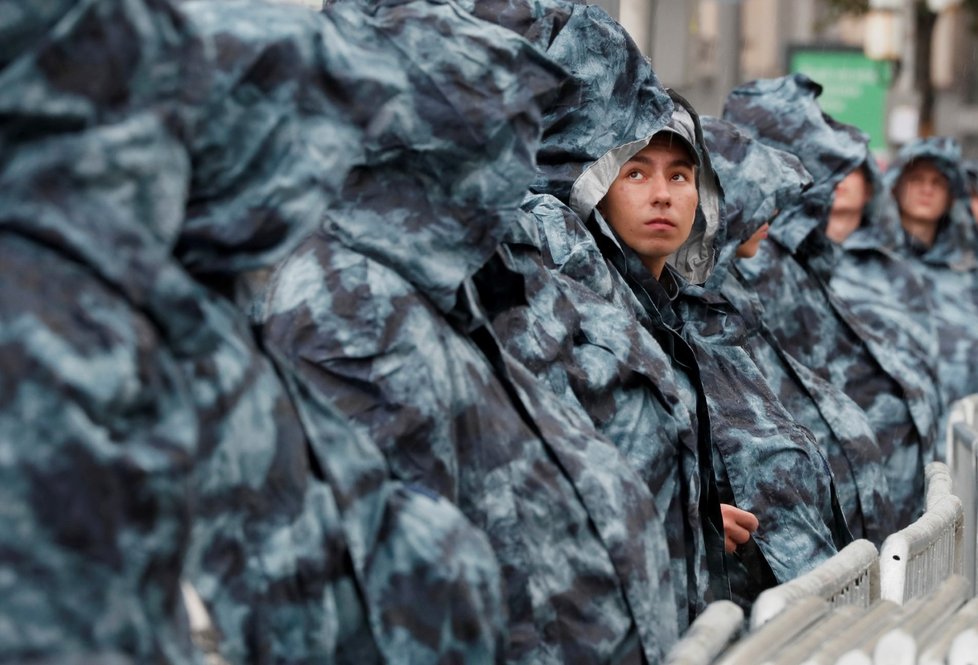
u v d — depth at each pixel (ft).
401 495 20.34
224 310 18.79
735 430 37.52
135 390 15.31
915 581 33.01
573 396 28.63
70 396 14.76
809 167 51.13
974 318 71.15
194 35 17.43
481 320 24.56
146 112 16.56
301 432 19.12
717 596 32.09
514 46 23.82
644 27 65.72
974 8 150.92
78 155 15.92
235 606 18.15
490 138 23.45
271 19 19.38
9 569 14.32
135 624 14.98
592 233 34.30
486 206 23.73
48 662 14.33
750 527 33.81
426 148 23.40
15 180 15.75
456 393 23.53
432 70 23.41
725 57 106.22
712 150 42.14
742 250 43.83
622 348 30.27
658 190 34.35
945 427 58.90
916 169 72.18
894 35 121.19
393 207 23.67
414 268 23.49
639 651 24.93
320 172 19.29
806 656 22.65
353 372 22.80
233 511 18.16
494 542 23.61
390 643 19.38
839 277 60.64
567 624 24.12
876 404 50.80
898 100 123.54
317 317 23.07
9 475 14.40
